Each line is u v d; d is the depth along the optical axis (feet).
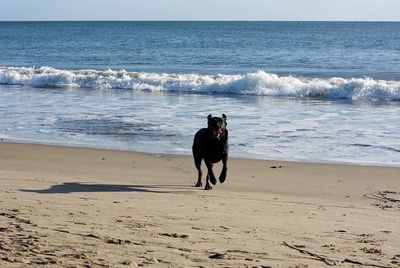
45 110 69.26
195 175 38.42
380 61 159.33
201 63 159.53
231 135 52.90
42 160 42.70
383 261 19.03
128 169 39.78
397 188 35.04
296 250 20.17
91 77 102.12
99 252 18.20
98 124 59.00
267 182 36.45
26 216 24.04
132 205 28.30
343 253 20.02
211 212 27.12
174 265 16.99
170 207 28.09
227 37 329.93
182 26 613.93
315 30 464.24
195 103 76.48
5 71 110.63
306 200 31.55
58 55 195.00
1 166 40.37
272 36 342.03
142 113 66.54
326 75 121.60
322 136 52.60
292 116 64.69
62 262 16.62
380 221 26.22
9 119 62.49
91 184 34.47
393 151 46.50
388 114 66.85
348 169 40.24
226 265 17.35
